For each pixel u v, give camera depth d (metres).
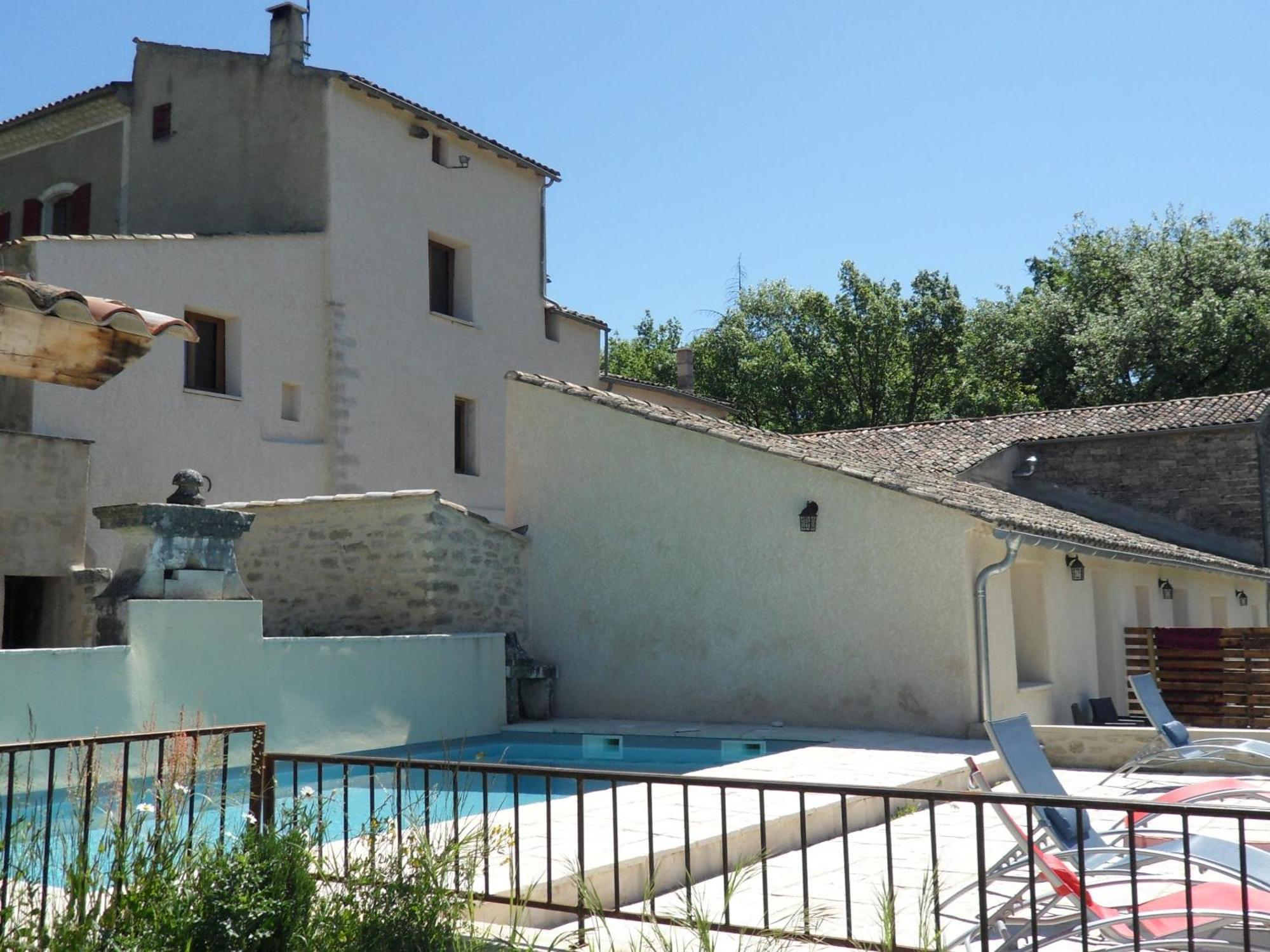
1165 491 23.59
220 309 17.11
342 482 18.45
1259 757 9.37
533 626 15.33
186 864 4.40
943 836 8.08
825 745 11.67
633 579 14.62
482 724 13.87
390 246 19.72
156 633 10.36
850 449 20.72
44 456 13.80
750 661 13.70
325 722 11.87
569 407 15.35
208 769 5.05
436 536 14.15
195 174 19.67
